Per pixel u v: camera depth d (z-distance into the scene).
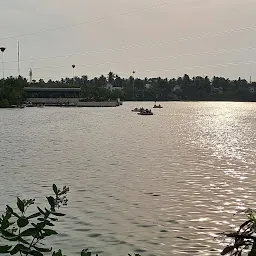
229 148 63.75
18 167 43.16
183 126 122.31
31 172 39.78
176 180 35.28
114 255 17.84
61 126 114.62
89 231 20.81
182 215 23.83
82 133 93.25
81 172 39.88
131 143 71.56
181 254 17.95
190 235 20.27
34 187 31.97
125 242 19.39
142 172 39.88
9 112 191.88
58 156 52.94
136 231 20.89
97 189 31.27
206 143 72.19
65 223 21.94
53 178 36.28
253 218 4.68
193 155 54.28
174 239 19.80
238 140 78.62
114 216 23.56
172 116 186.50
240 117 183.00
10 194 29.33
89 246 18.66
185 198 28.17
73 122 131.75
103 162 47.31
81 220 22.61
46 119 145.12
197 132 99.50
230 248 4.69
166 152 58.00
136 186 32.53
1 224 6.07
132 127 115.12
